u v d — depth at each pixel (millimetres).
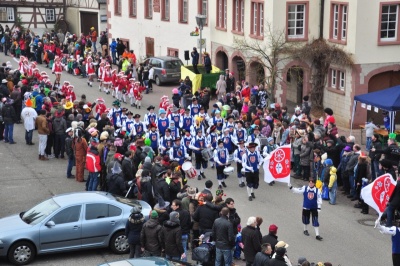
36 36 59812
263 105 40844
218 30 50094
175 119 34281
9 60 58688
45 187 29469
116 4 62625
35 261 22375
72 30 73625
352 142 29641
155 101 46375
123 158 27453
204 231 22000
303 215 25219
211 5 50719
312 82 43875
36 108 37656
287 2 43219
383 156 28438
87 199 22969
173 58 51844
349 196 29344
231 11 48156
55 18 73438
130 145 28797
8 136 35844
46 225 22172
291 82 45938
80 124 30922
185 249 21922
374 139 30484
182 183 26562
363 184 27828
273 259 18625
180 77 51312
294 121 33312
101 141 28422
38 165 32625
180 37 55188
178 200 22000
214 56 50969
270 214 27312
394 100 33875
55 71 47312
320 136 31125
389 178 23359
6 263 22078
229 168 29469
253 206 28172
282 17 43375
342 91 42219
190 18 53750
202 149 31141
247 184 28875
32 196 28281
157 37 57906
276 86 44000
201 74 46688
